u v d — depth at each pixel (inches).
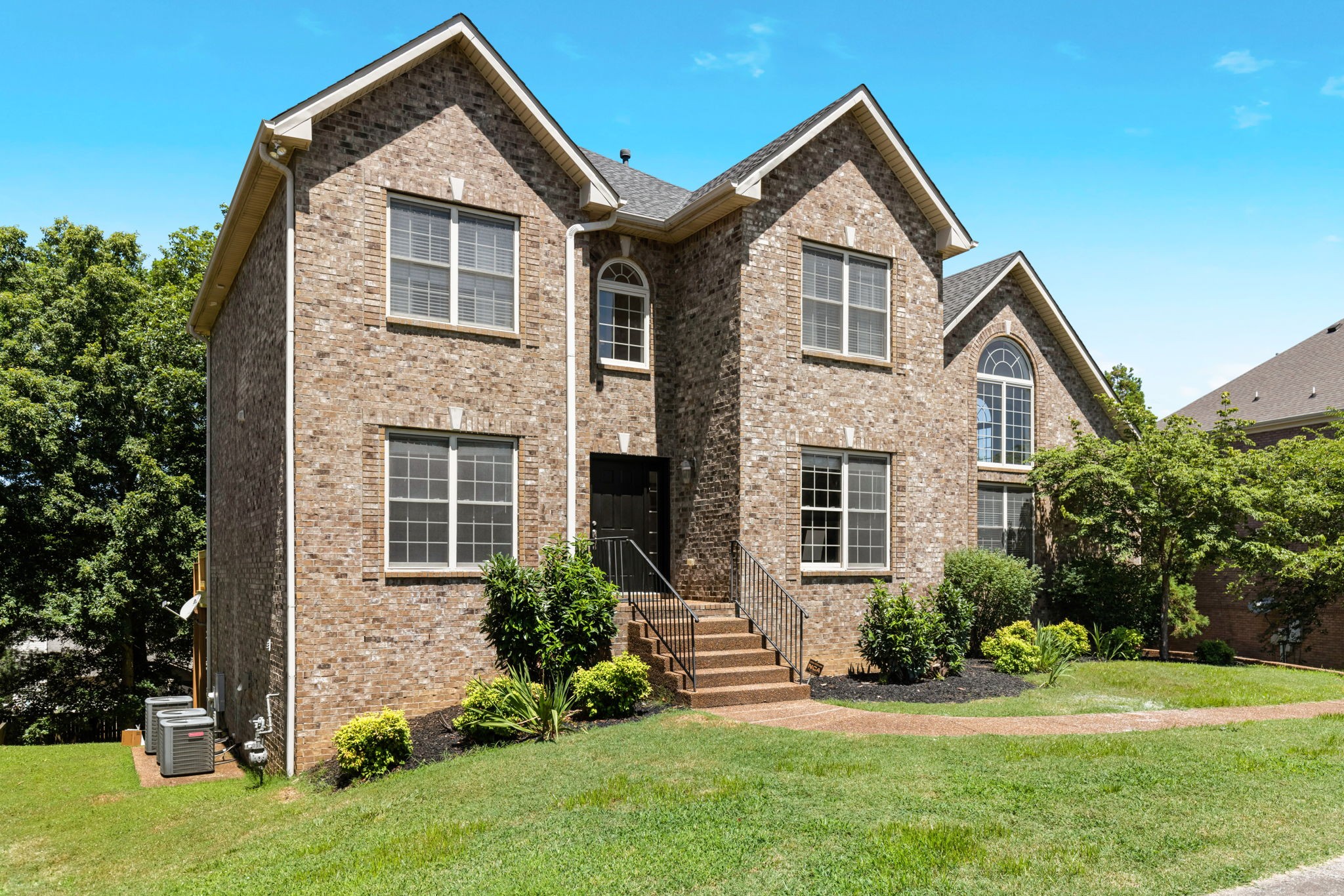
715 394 608.4
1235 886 237.8
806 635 600.4
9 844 392.5
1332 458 796.6
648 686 474.0
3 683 980.6
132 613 959.6
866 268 656.4
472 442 522.0
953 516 773.9
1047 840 268.5
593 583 494.0
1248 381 1179.3
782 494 596.4
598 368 614.9
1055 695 540.1
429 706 493.0
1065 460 799.1
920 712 477.7
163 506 936.9
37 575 941.2
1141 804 298.5
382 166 500.4
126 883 321.1
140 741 666.8
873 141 660.1
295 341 470.9
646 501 635.5
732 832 279.0
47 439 912.9
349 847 312.8
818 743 380.5
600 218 581.6
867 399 641.6
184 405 982.4
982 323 820.0
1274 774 331.6
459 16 516.1
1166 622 770.2
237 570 618.2
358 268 490.3
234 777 503.2
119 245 1066.1
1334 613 920.3
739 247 593.0
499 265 537.3
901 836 269.9
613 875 254.5
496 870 265.1
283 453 478.3
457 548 512.4
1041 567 829.8
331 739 465.7
